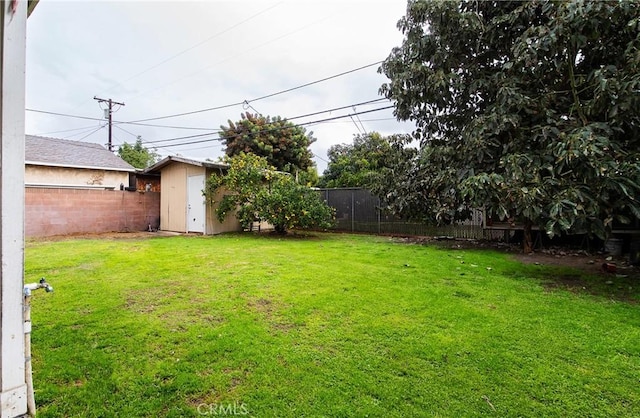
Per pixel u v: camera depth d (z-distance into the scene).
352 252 6.47
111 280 4.20
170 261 5.46
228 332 2.61
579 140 3.92
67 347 2.35
